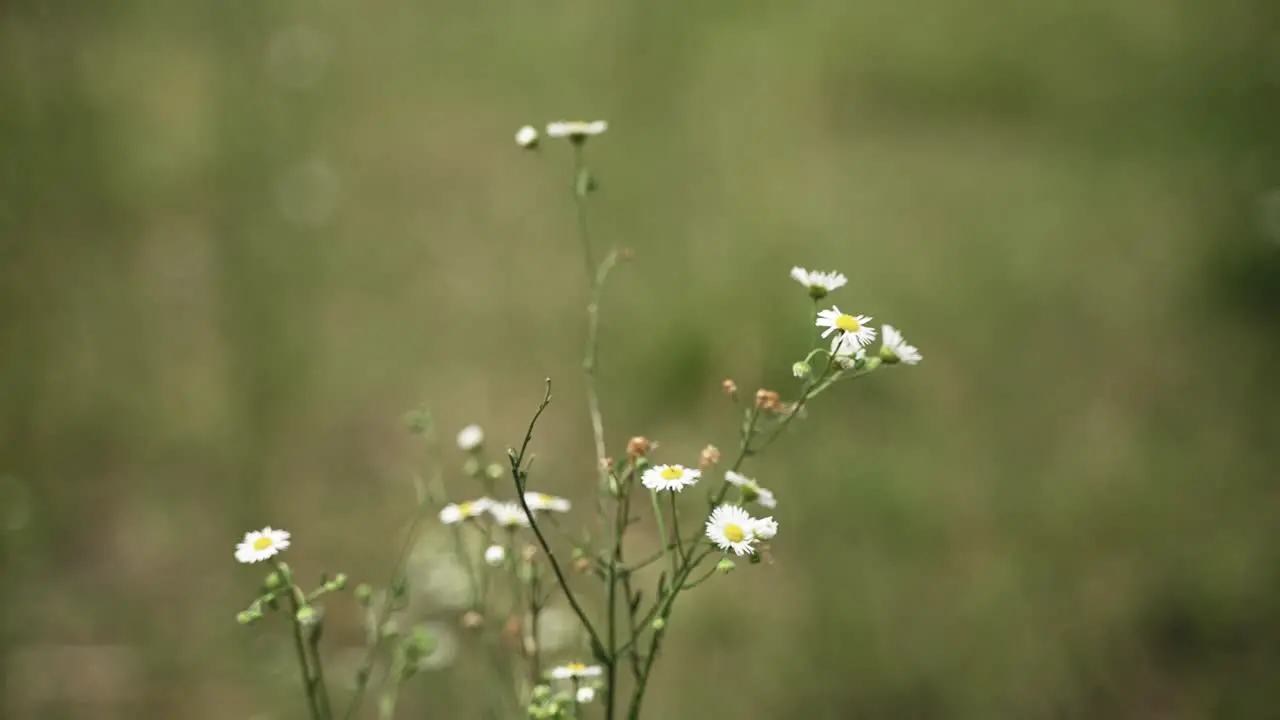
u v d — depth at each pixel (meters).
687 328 1.81
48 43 2.77
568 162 2.41
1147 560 1.42
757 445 1.59
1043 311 2.00
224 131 2.59
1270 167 2.40
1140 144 2.61
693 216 2.20
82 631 1.37
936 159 2.54
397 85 2.86
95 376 1.77
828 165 2.48
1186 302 2.04
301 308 1.99
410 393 1.80
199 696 1.33
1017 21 3.11
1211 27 3.05
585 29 3.04
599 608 1.35
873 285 1.98
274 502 1.53
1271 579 1.40
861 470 1.55
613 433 1.68
